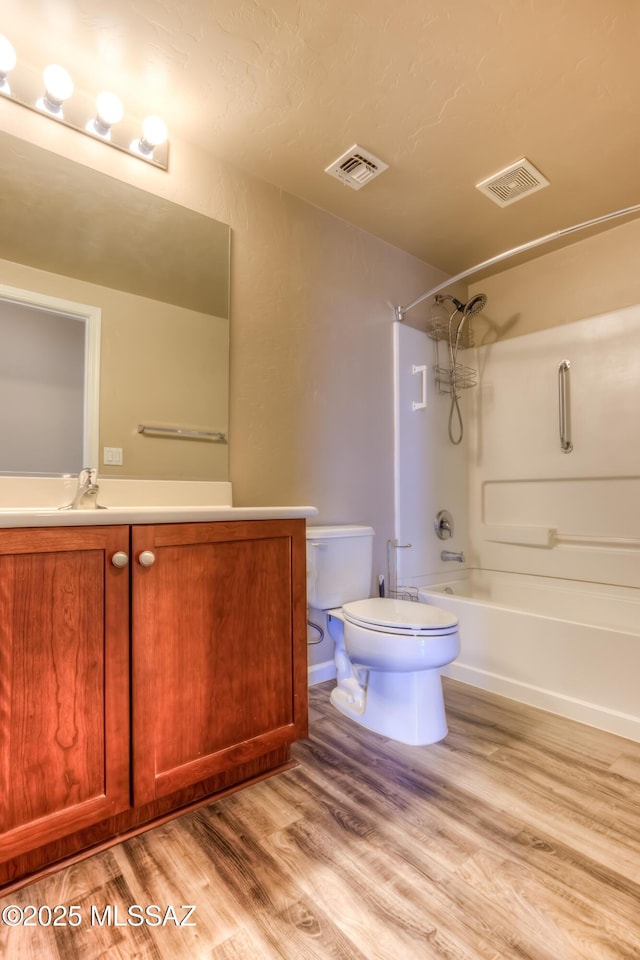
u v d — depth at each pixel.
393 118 1.66
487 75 1.49
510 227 2.36
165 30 1.35
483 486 2.83
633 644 1.63
